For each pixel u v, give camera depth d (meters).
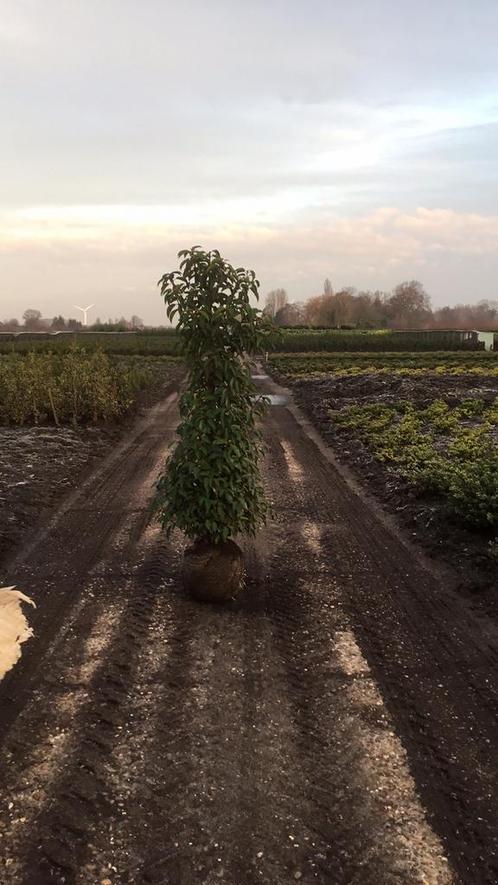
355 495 10.04
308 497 9.85
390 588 6.28
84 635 5.03
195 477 5.32
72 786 3.30
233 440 5.43
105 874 2.75
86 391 17.14
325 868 2.84
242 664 4.66
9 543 7.29
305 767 3.54
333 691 4.34
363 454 12.87
